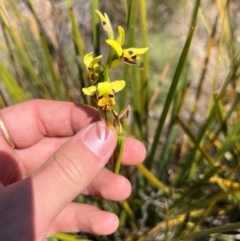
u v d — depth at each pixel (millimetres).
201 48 255
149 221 173
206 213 145
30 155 154
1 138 146
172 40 262
